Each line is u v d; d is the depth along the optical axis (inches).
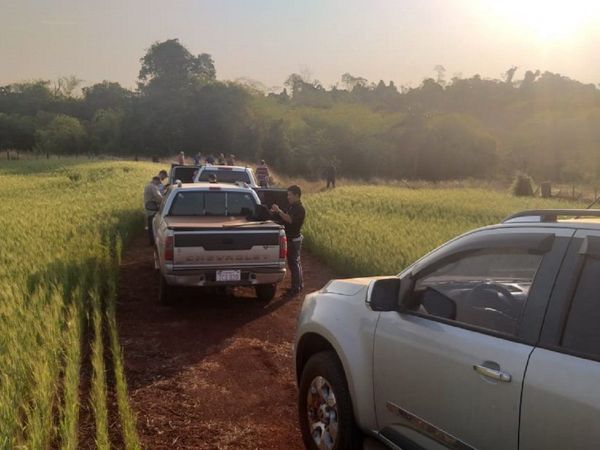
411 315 145.6
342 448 162.6
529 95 5851.4
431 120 2925.7
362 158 2795.3
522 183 1374.3
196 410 217.9
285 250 350.9
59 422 190.4
